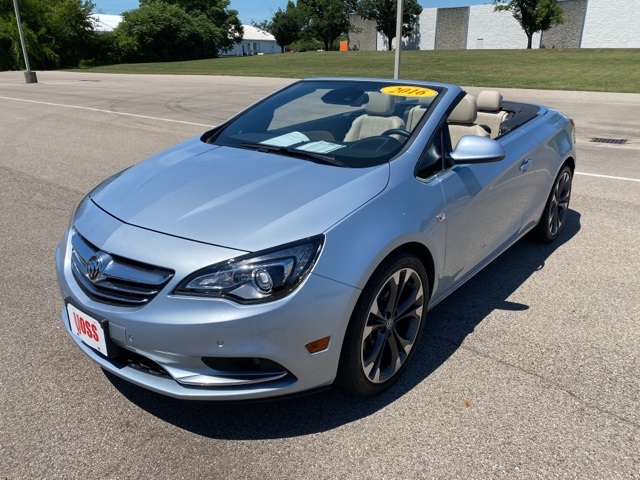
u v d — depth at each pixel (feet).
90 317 7.76
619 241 15.99
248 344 7.16
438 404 8.75
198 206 8.24
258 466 7.45
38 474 7.30
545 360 9.97
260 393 7.46
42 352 10.18
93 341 7.92
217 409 8.66
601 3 175.73
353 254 7.69
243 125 12.02
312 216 7.79
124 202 8.78
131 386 9.20
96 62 159.74
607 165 25.11
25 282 13.15
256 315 7.07
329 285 7.43
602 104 47.73
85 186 21.75
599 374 9.55
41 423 8.27
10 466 7.43
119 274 7.55
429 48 213.25
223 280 7.14
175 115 42.24
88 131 34.99
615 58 106.73
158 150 28.84
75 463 7.49
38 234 16.38
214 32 199.62
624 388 9.16
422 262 9.49
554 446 7.82
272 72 97.04
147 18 178.60
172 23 184.03
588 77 73.61
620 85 62.95
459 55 130.41
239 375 7.45
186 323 7.09
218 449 7.77
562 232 16.83
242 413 8.55
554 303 12.20
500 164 11.63
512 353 10.20
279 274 7.20
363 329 8.05
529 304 12.16
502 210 11.98
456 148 9.91
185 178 9.28
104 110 45.70
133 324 7.34
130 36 174.91
